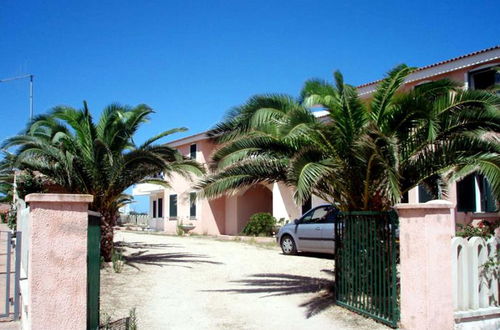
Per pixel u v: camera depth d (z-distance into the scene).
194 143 30.16
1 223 27.19
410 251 6.79
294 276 11.85
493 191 7.09
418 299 6.62
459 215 14.70
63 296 5.38
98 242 6.50
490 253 7.18
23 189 13.35
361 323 7.44
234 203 28.09
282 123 7.95
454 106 7.62
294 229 16.17
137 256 15.42
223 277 11.71
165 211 33.34
